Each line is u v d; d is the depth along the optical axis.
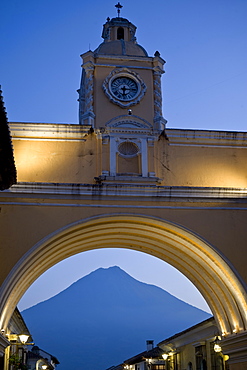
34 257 13.88
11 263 13.41
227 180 15.46
